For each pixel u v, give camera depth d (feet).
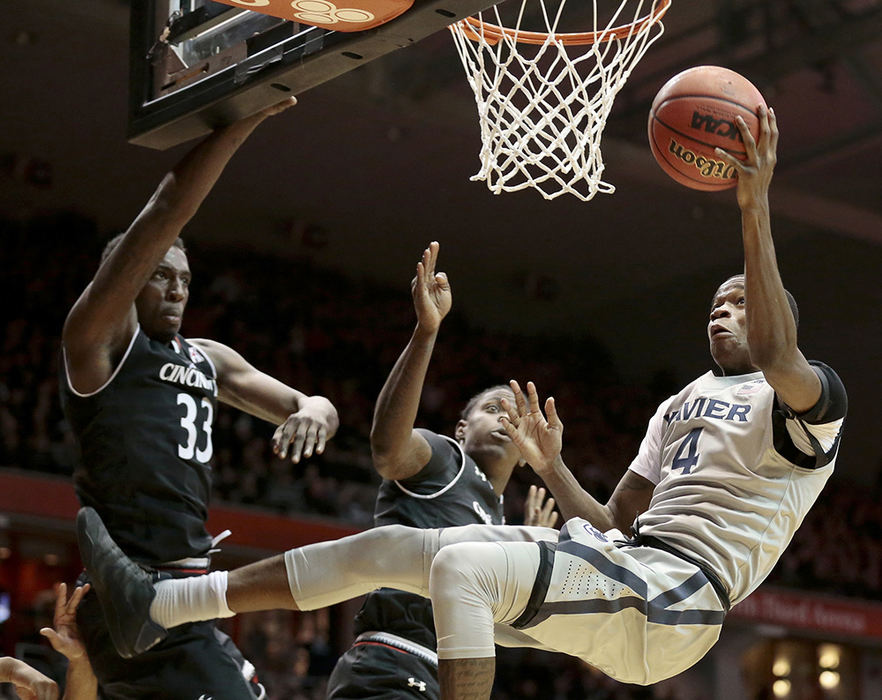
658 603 9.72
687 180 10.20
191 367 11.06
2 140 48.75
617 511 11.56
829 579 49.88
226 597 9.92
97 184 51.96
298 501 40.04
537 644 10.59
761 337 9.39
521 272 60.90
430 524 12.62
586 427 56.49
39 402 39.11
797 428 10.01
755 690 50.08
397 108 43.06
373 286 59.57
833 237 56.39
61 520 35.17
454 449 13.16
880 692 51.49
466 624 9.12
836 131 46.21
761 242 9.55
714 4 38.09
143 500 10.44
